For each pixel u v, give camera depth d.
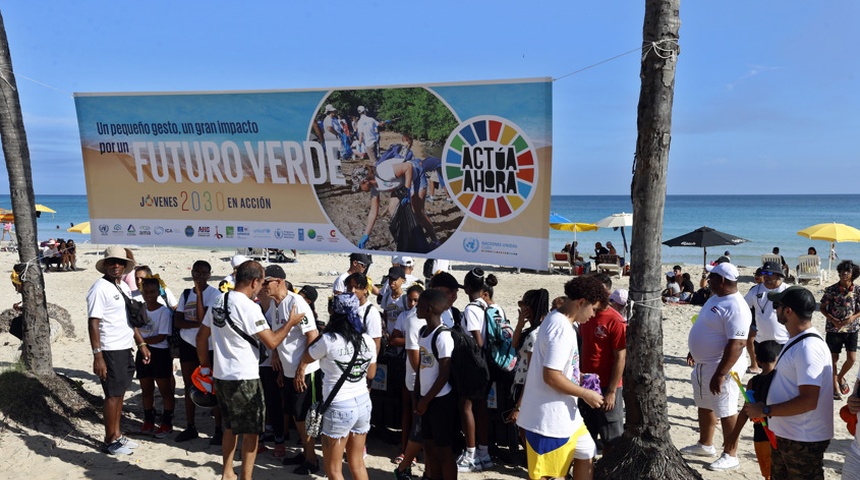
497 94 6.02
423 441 5.49
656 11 5.20
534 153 5.96
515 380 5.82
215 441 6.72
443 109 6.27
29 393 6.98
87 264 28.97
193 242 7.29
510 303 18.80
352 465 5.29
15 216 7.32
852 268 8.68
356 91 6.57
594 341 5.64
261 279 5.55
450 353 5.25
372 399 6.89
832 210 107.81
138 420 7.52
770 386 4.64
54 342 11.95
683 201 172.88
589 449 4.57
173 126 7.16
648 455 5.35
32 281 7.35
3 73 7.18
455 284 6.18
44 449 6.35
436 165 6.38
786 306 4.58
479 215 6.27
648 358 5.39
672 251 44.75
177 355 7.17
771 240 52.94
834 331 8.84
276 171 6.95
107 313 6.26
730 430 6.17
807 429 4.43
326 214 6.86
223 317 5.37
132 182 7.36
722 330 6.10
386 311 7.41
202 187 7.19
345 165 6.73
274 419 6.39
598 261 27.33
